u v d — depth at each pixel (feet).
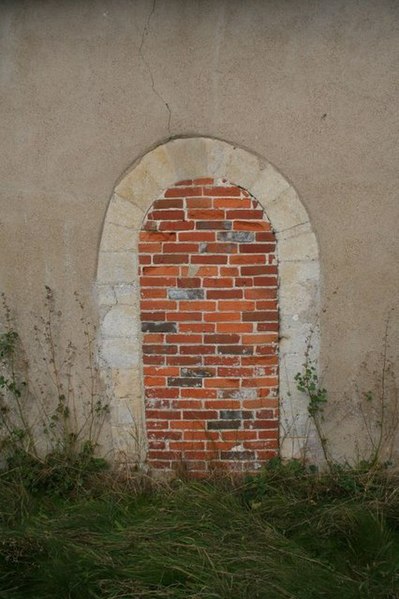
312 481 12.23
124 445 12.77
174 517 11.13
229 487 12.33
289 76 11.29
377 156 11.47
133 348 12.42
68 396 12.76
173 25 11.26
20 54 11.54
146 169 11.80
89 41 11.41
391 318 12.02
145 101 11.55
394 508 11.30
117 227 12.03
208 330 12.26
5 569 9.70
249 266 12.00
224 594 8.98
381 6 11.00
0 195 12.10
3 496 11.85
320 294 12.01
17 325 12.59
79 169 11.89
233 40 11.24
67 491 12.49
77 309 12.42
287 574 9.33
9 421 13.01
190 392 12.50
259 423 12.53
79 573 9.51
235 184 11.76
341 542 10.58
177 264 12.10
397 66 11.16
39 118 11.75
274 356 12.28
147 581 9.41
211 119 11.53
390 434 12.42
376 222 11.69
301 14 11.09
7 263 12.35
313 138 11.48
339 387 12.32
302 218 11.75
